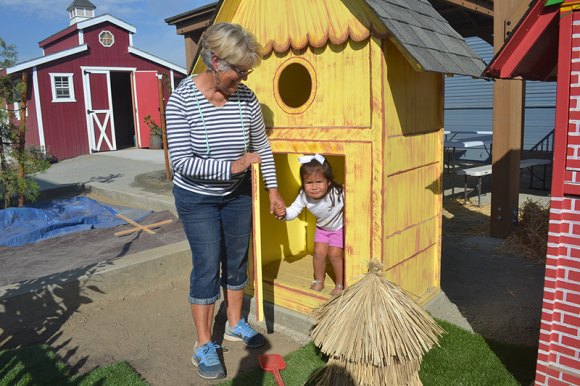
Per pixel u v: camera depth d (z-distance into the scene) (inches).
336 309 96.3
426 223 138.6
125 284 158.2
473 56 128.5
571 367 88.3
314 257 132.1
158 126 627.8
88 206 264.8
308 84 159.5
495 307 145.9
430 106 134.0
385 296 92.7
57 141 574.9
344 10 111.4
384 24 102.5
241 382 105.1
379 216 114.1
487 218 266.2
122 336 130.2
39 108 559.5
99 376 107.0
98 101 606.5
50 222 226.5
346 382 94.7
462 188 358.9
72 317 142.3
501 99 219.6
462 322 135.0
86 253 191.2
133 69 632.4
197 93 103.7
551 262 88.1
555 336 89.6
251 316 138.6
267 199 155.7
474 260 195.5
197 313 112.3
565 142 84.1
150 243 202.7
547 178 401.1
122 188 318.7
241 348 121.8
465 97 528.4
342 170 167.2
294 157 164.7
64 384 104.0
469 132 466.9
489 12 288.0
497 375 103.6
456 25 377.4
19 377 107.0
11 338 129.7
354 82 113.7
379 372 92.3
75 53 582.2
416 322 93.0
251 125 111.7
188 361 116.1
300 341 124.5
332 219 128.0
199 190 106.8
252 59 98.3
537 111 465.1
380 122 110.5
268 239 159.8
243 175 112.1
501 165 222.4
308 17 117.8
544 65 104.5
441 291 150.0
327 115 119.8
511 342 121.9
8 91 243.9
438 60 107.8
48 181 368.2
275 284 136.3
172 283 169.5
